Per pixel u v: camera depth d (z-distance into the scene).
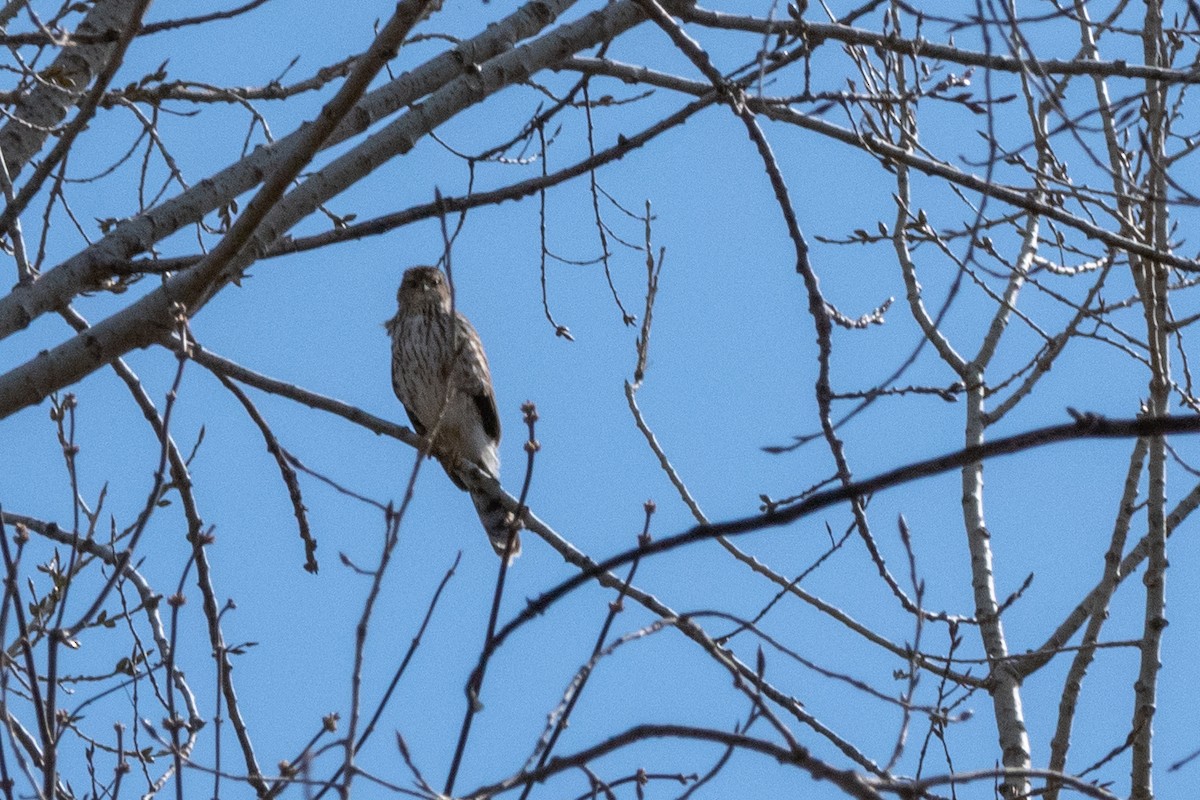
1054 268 12.94
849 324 10.28
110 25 11.34
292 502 11.01
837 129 10.23
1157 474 11.09
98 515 10.88
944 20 9.38
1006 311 12.80
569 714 7.11
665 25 9.24
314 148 9.06
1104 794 7.11
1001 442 6.05
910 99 10.29
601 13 10.98
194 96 11.46
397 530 7.37
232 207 11.84
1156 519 10.98
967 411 12.41
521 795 6.99
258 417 11.06
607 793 8.02
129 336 9.70
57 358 9.64
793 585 10.90
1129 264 12.26
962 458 6.06
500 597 7.31
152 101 11.27
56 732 8.37
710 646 7.23
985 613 11.58
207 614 10.58
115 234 10.08
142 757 10.00
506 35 10.81
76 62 11.16
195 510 10.71
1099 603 10.98
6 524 10.98
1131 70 10.20
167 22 9.63
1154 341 11.10
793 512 6.22
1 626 7.43
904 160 10.14
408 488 7.49
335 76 12.15
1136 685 10.58
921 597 8.41
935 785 7.03
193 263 10.08
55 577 10.74
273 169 10.48
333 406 11.57
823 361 8.42
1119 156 11.98
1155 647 10.65
